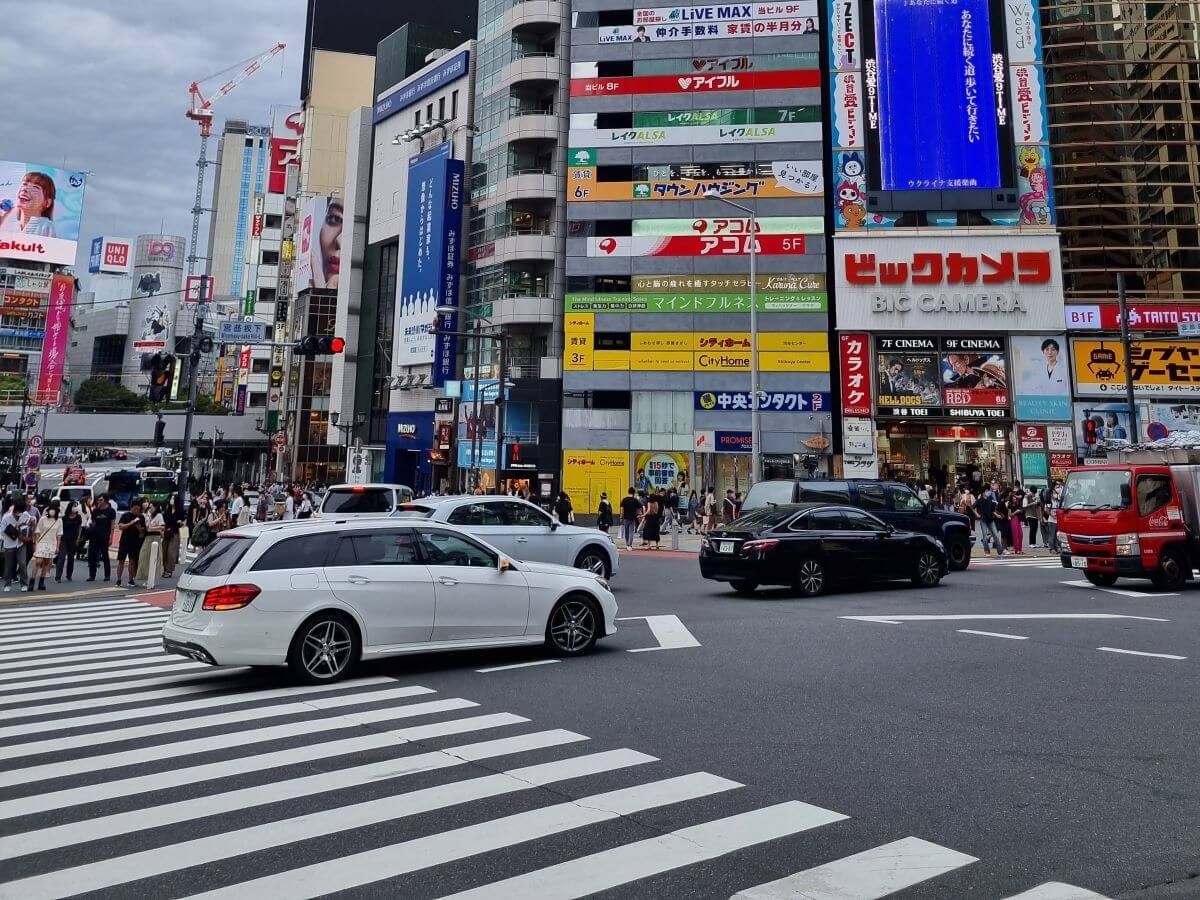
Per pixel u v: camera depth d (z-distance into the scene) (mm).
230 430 83312
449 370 47625
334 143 71438
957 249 37375
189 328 154250
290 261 76625
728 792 4586
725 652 8805
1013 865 3621
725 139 40281
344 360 59594
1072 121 38062
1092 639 9391
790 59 40375
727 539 13617
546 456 42312
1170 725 5910
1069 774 4879
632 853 3756
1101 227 36938
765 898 3299
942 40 38281
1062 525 14992
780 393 38500
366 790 4656
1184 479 14711
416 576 8008
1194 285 36750
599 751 5379
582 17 42156
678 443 39062
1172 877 3500
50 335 135750
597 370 39938
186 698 7090
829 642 9289
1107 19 38469
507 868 3602
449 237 48312
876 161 38125
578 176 41125
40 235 138875
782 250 39156
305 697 7023
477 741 5633
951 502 33562
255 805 4422
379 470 55594
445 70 51531
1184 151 37688
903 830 4031
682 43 41219
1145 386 36094
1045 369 36375
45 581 17062
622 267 40344
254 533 7605
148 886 3443
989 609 11875
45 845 3895
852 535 14031
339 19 73562
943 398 36719
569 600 8906
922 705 6535
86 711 6652
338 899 3320
